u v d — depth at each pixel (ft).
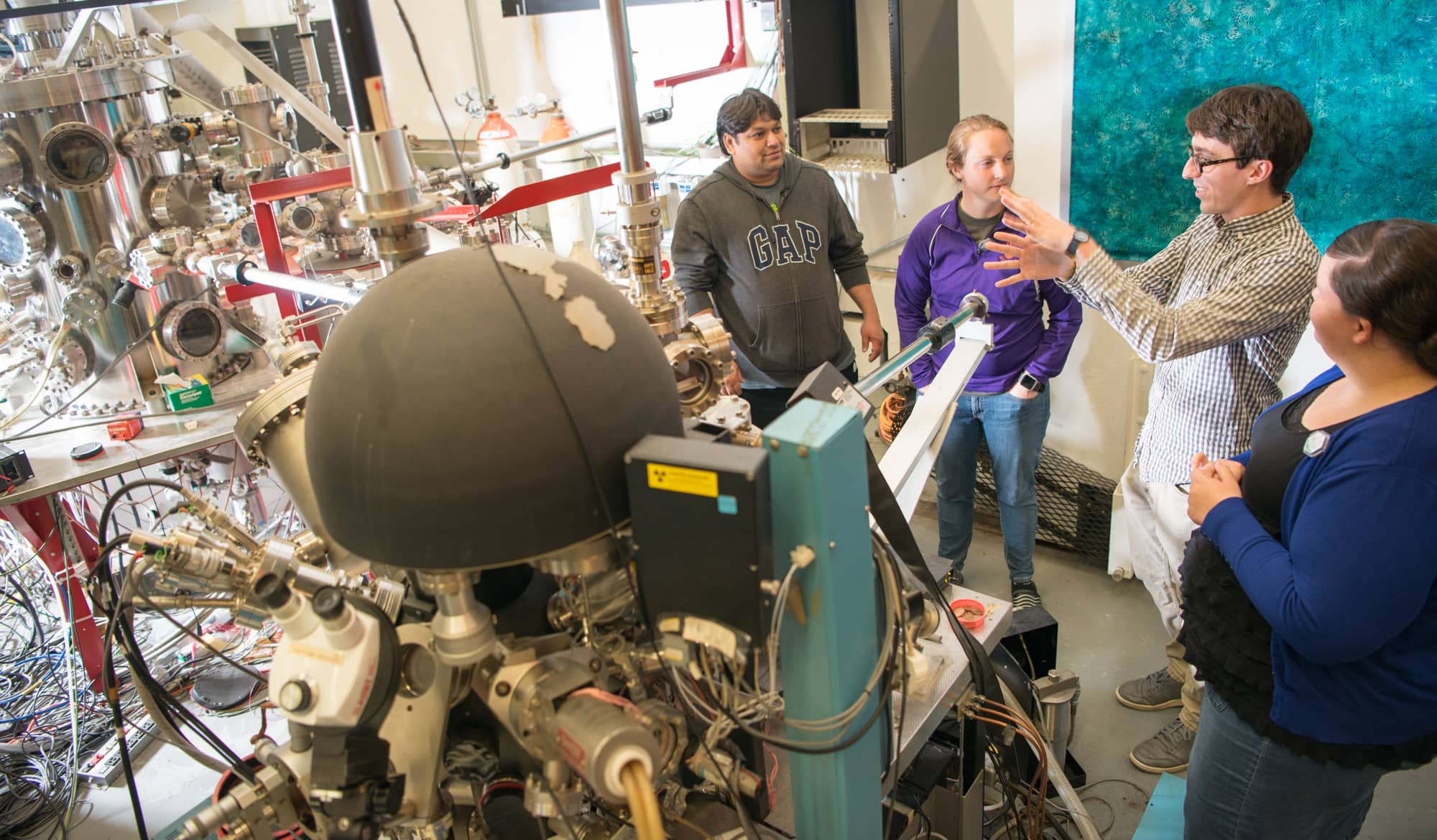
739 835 3.56
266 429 3.59
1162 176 8.68
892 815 3.65
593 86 12.76
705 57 11.50
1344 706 4.36
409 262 2.96
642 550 2.67
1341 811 4.84
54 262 7.64
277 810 3.06
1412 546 3.90
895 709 4.00
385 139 2.79
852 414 2.78
